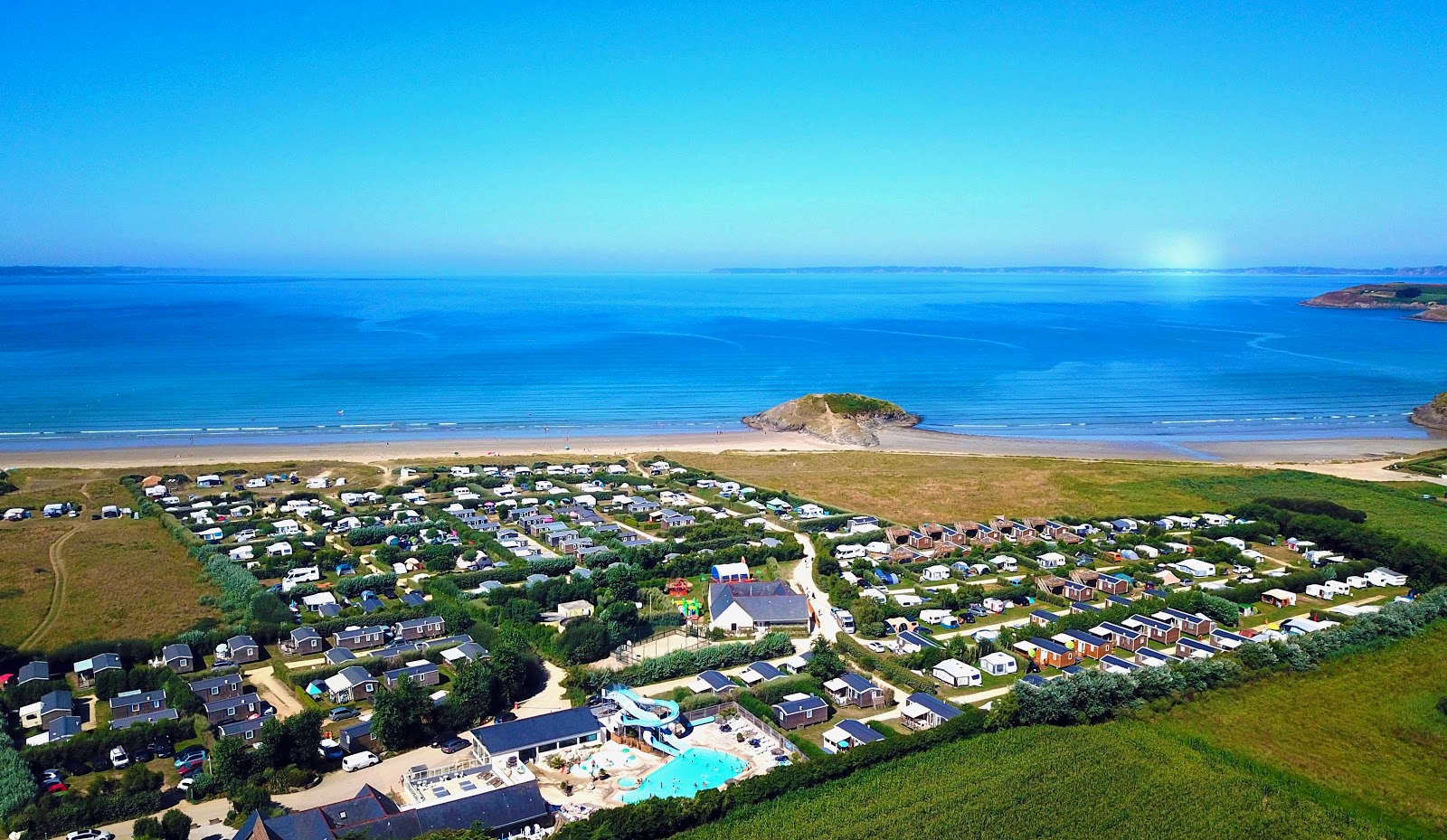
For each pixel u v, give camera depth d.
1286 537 186.62
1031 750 105.94
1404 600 144.00
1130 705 115.62
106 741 102.06
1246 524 191.00
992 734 109.69
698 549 179.62
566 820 92.44
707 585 163.50
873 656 131.50
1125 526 194.00
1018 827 91.19
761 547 177.25
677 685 123.62
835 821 91.75
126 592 151.75
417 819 87.31
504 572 162.25
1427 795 99.88
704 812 91.50
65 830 88.69
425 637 138.25
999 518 196.50
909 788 98.00
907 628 144.12
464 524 190.50
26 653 126.31
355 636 134.12
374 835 84.62
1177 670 120.69
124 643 126.94
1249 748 108.75
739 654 130.75
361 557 174.62
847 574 165.75
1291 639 129.88
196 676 122.25
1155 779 100.19
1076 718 113.62
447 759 104.31
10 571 161.25
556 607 150.00
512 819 89.69
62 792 94.62
